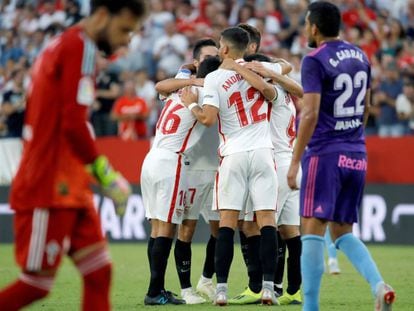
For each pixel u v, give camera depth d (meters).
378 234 52.28
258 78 28.00
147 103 62.28
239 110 28.03
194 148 29.73
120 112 60.12
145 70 64.88
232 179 27.95
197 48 30.77
